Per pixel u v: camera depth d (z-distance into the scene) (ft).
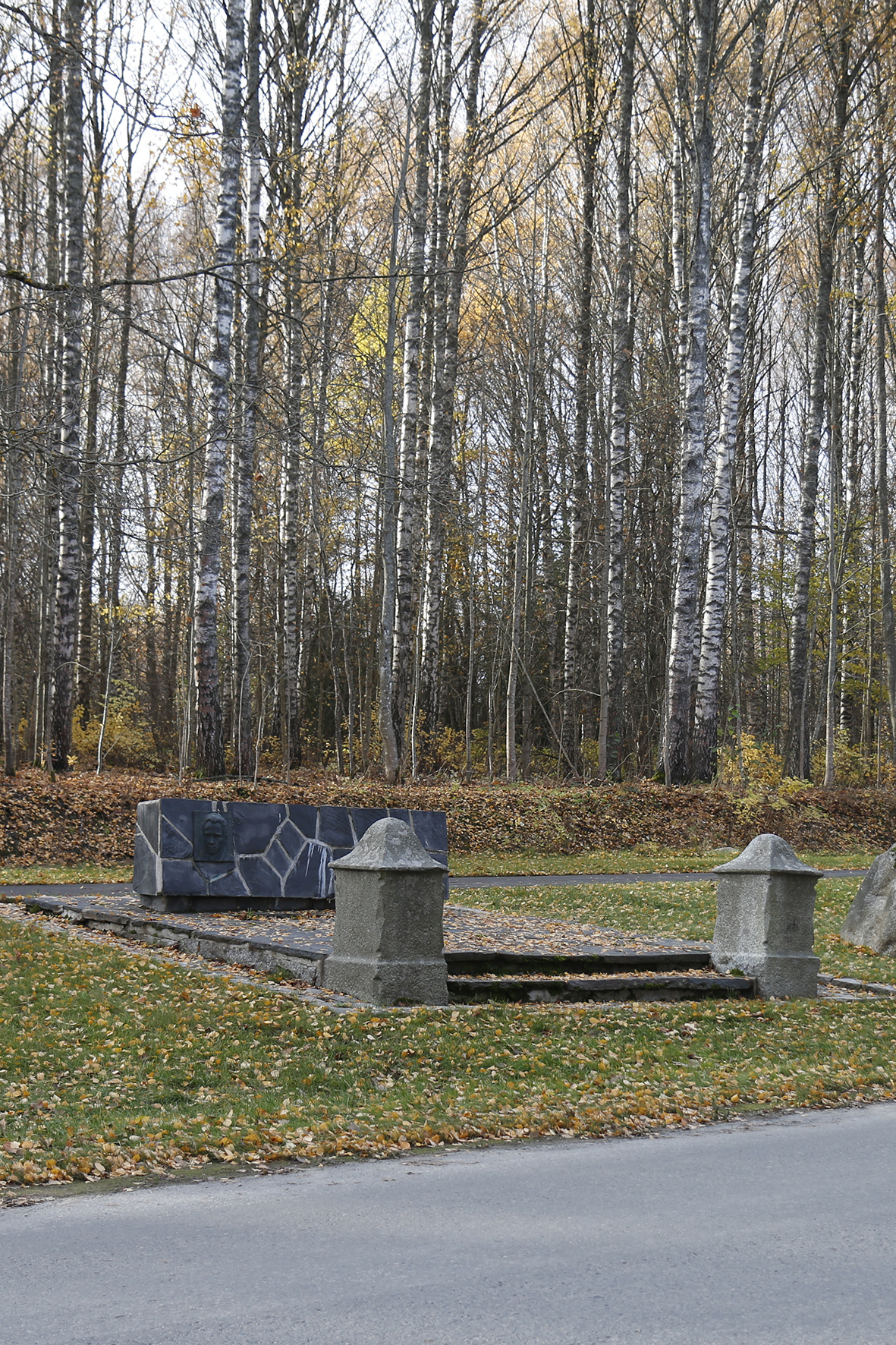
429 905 30.37
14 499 47.83
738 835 88.63
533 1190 17.46
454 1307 12.69
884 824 97.09
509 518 123.85
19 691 125.70
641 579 129.49
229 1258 14.08
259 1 79.82
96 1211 15.87
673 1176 18.44
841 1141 21.09
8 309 35.17
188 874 40.68
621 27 96.84
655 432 119.75
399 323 94.89
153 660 139.54
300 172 83.30
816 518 138.92
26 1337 11.64
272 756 123.95
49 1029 25.44
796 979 35.17
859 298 108.27
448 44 92.48
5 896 49.26
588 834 84.38
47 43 41.96
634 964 35.19
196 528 79.05
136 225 102.47
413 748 94.58
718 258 117.39
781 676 164.76
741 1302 13.05
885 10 97.14
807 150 105.19
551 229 111.04
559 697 133.59
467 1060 25.39
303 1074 23.68
